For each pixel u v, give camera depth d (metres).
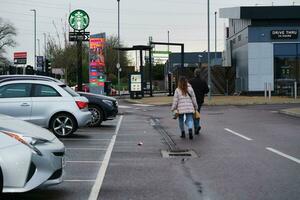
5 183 6.81
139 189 8.34
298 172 9.73
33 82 15.21
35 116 15.05
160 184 8.72
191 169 10.13
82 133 16.97
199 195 7.90
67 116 15.41
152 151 12.73
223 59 62.69
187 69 48.44
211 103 34.47
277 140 14.84
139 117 24.78
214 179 9.12
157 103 37.19
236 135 16.25
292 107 30.56
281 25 44.25
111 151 12.72
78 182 8.88
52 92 15.38
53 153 7.34
